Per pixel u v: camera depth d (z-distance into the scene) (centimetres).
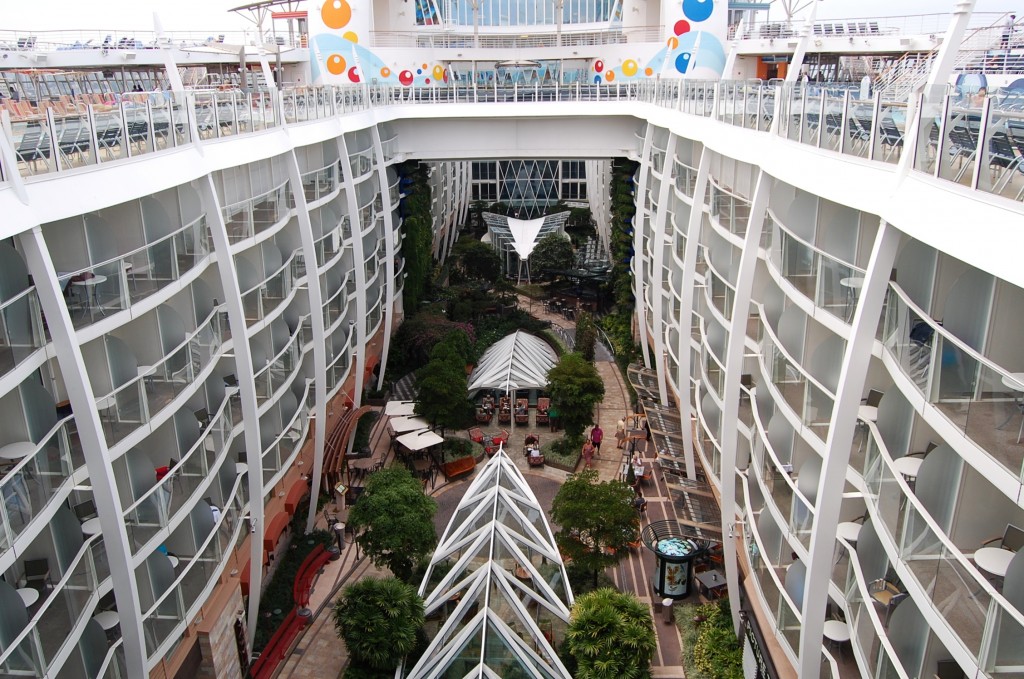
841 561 2059
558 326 6300
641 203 4981
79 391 1689
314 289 3350
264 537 2911
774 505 2305
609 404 4994
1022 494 1234
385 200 4888
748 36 5869
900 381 1630
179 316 2316
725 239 3238
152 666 2078
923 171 1450
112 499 1780
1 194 1496
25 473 1703
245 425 2647
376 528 2986
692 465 3738
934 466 1574
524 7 7025
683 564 3039
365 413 4444
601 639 2398
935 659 1600
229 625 2591
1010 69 2561
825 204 2148
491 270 7225
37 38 5681
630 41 6712
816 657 1944
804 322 2227
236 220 2909
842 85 2317
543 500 3884
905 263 1686
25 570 1817
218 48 4862
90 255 1952
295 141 3312
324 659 2864
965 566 1378
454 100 5456
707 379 3416
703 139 3253
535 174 8769
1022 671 1307
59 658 1695
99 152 1884
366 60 6312
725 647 2772
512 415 4575
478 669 2217
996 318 1487
